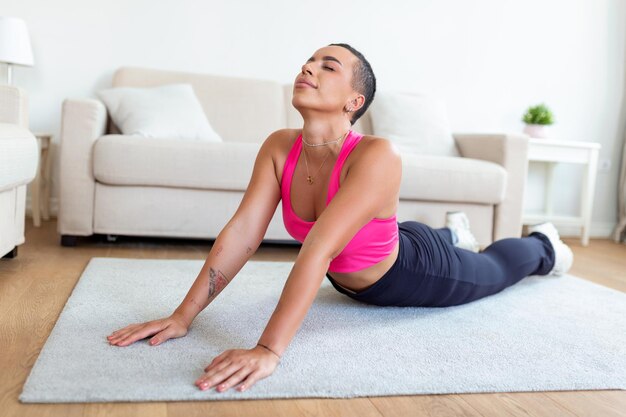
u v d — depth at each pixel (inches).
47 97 139.6
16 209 90.0
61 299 71.7
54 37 138.5
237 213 63.4
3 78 135.9
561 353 64.0
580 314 80.9
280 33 149.9
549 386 54.4
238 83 141.2
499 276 83.9
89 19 139.7
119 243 113.0
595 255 139.8
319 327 66.6
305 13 150.7
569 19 168.9
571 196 172.7
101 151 103.4
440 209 120.0
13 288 75.5
